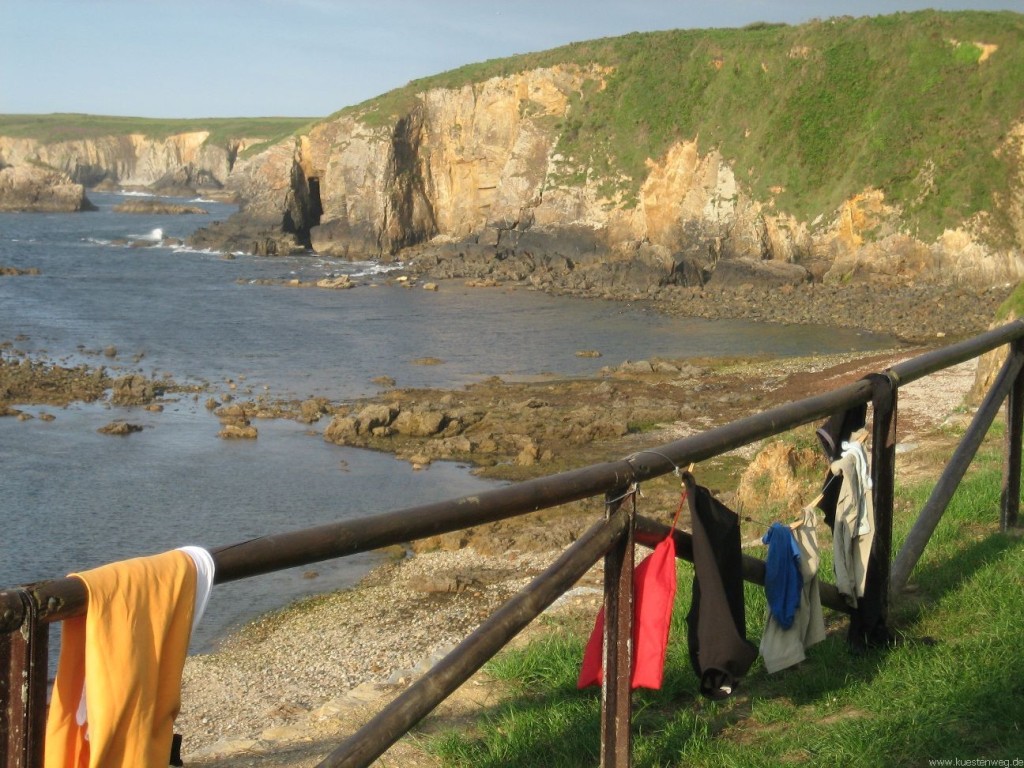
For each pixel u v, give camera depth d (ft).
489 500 12.10
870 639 19.94
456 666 12.20
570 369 130.62
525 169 257.55
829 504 19.01
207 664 43.65
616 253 237.45
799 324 166.50
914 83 219.20
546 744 17.40
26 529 67.92
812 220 215.72
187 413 103.65
